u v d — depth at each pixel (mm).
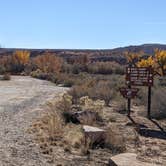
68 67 85938
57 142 13375
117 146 13109
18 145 12789
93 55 167000
